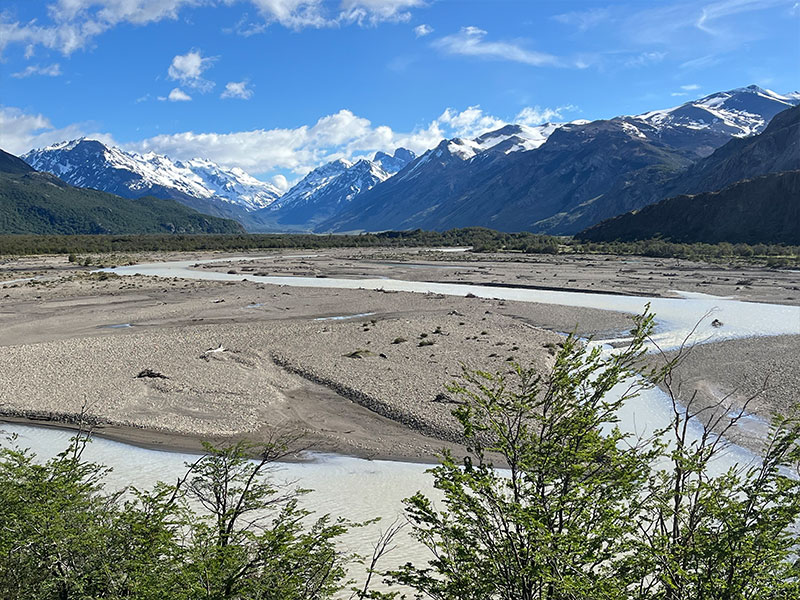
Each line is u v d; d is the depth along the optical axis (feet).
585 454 25.41
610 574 25.44
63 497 35.19
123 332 153.89
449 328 155.53
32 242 555.28
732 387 100.12
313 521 57.98
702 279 269.85
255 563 29.63
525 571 22.65
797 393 95.09
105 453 77.71
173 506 36.06
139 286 255.09
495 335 146.20
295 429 86.38
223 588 27.71
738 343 134.41
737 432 79.41
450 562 25.16
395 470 72.84
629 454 26.63
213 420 89.56
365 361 119.96
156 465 73.46
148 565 30.37
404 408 92.63
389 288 259.60
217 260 442.50
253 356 125.80
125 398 98.07
